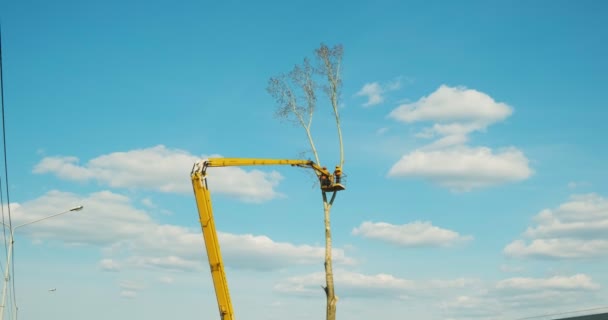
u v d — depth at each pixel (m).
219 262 27.92
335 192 39.97
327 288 37.12
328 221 39.28
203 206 28.45
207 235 28.16
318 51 43.31
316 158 40.72
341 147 41.22
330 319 36.38
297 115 42.09
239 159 33.09
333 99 42.53
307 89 42.78
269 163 35.97
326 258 38.03
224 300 27.47
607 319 50.09
